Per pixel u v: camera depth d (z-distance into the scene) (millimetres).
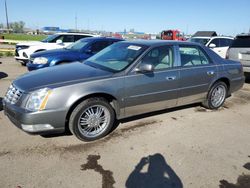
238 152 3471
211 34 20453
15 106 3311
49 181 2721
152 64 4043
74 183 2705
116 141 3666
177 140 3762
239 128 4309
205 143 3701
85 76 3613
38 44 10359
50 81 3438
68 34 11633
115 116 3949
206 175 2922
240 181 2834
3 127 4000
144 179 2811
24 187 2611
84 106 3461
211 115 4910
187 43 4629
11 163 3018
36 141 3576
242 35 7520
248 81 8469
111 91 3619
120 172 2922
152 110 4305
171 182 2777
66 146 3471
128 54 4145
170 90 4297
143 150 3432
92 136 3639
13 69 9758
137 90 3891
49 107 3229
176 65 4367
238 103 5828
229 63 5254
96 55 4777
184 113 4945
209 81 4879
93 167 3000
